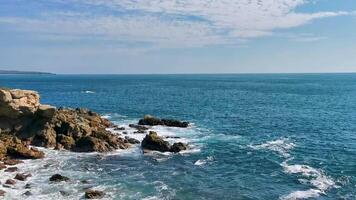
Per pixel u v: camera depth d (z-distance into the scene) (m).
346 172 42.47
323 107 109.00
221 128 71.88
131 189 36.91
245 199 34.62
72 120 56.47
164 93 163.50
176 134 64.62
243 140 60.56
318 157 49.44
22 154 46.56
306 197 34.94
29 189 36.16
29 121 53.75
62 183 38.09
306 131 69.44
